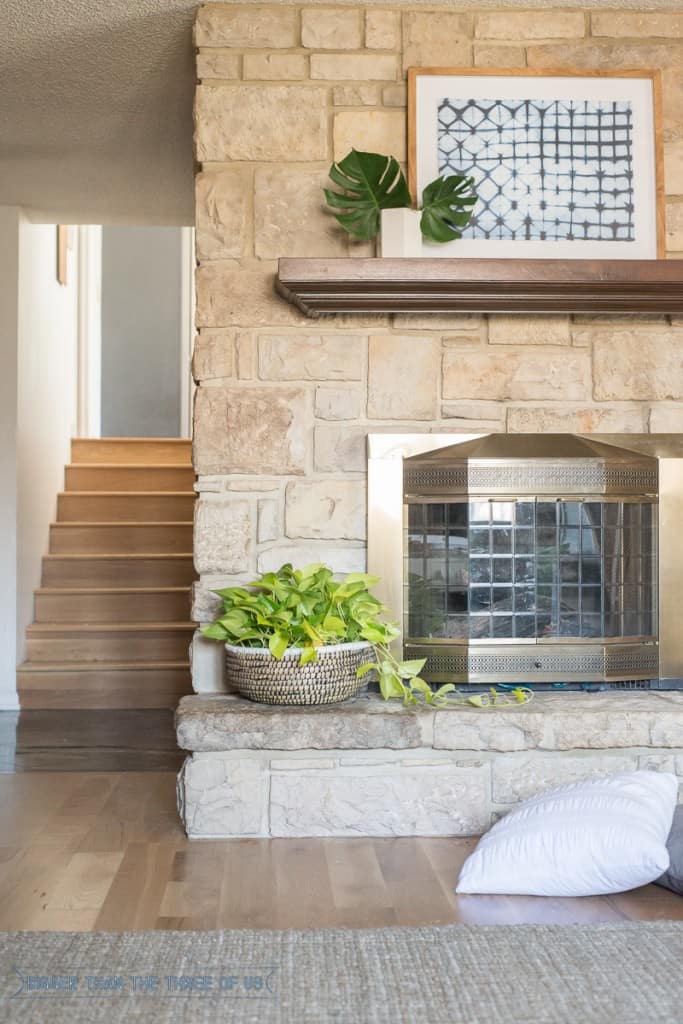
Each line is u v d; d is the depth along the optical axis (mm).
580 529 3217
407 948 2045
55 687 5297
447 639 3186
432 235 3150
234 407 3213
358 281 2977
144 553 6184
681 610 3277
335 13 3270
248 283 3234
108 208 5312
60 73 3678
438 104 3268
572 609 3209
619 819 2414
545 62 3305
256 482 3225
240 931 2131
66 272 6578
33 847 2779
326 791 2869
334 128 3262
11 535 5242
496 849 2445
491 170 3266
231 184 3238
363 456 3246
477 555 3189
